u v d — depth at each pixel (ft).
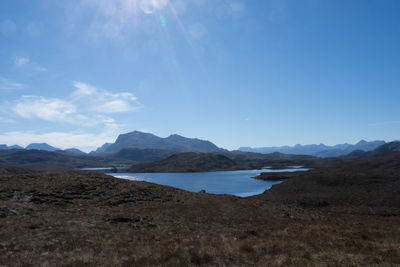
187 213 112.88
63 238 60.08
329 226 85.87
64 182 144.56
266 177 538.47
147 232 73.97
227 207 131.54
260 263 40.40
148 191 157.58
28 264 41.24
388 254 44.32
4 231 61.36
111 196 133.28
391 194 206.28
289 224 97.35
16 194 110.63
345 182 264.11
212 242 57.77
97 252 50.31
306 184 284.00
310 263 39.55
